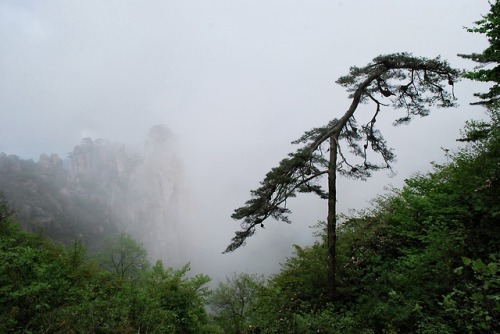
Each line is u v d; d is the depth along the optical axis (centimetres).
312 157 1106
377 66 1160
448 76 1048
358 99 1163
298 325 771
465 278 593
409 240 980
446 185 829
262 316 977
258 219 1089
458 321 517
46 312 606
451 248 662
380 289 828
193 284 1001
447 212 781
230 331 1348
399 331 648
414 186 1091
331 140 1125
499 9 570
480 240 647
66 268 959
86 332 580
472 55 799
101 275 1085
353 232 1259
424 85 1115
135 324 677
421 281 716
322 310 904
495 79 590
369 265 1001
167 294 937
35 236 1138
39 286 627
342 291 943
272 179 1080
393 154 1220
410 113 1196
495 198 642
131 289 805
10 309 579
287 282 1213
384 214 1205
